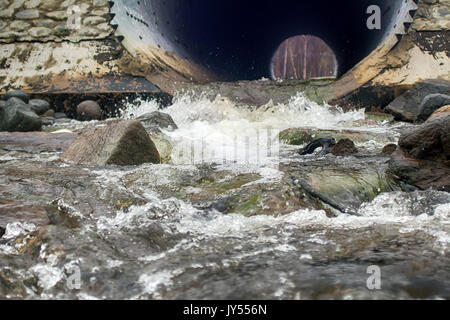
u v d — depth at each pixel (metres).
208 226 3.59
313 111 12.57
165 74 14.23
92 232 3.28
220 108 12.73
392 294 2.21
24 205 3.82
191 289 2.37
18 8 14.65
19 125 10.46
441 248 2.87
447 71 12.98
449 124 4.86
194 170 5.36
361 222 3.61
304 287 2.32
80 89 13.88
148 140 6.25
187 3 20.25
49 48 14.46
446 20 13.35
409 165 4.95
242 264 2.70
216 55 24.08
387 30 14.95
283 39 32.31
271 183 4.60
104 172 5.43
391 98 12.90
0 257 2.84
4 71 14.30
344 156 6.30
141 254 2.92
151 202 4.26
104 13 14.33
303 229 3.45
